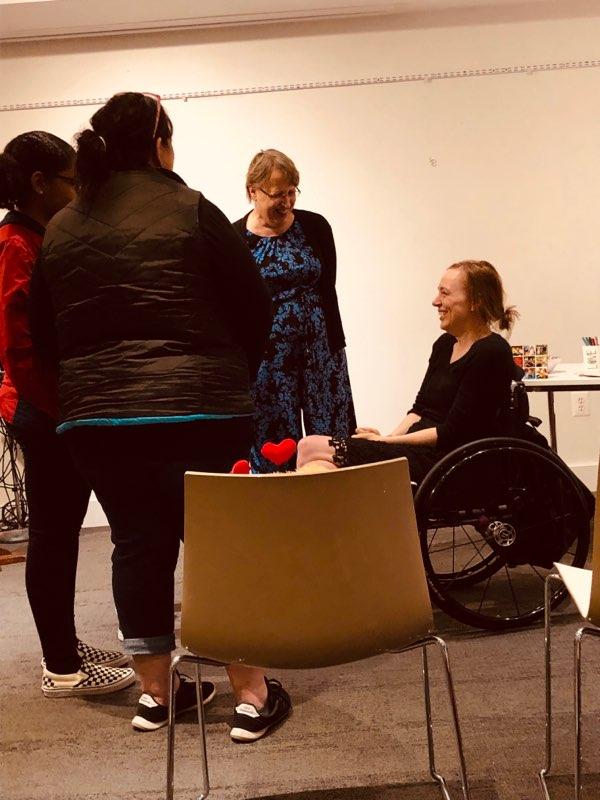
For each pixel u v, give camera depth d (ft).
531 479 8.97
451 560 11.85
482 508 8.97
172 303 6.37
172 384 6.37
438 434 9.20
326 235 11.03
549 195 15.61
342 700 7.77
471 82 15.43
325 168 15.60
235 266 6.50
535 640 8.88
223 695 8.01
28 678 8.76
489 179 15.60
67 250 6.56
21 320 7.27
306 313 10.79
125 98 6.66
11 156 7.48
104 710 7.91
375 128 15.52
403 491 5.20
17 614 10.89
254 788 6.38
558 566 6.22
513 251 15.71
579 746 5.32
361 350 15.87
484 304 9.52
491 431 9.26
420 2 14.83
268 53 15.39
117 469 6.72
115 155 6.61
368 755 6.76
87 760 6.98
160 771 6.72
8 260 7.32
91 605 10.94
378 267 15.74
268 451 6.95
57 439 7.59
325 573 5.05
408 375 15.90
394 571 5.20
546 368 11.10
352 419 11.41
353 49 15.39
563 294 15.79
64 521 7.89
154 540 6.94
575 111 15.47
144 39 15.37
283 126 15.52
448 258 15.72
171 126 7.00
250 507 5.00
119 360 6.44
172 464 6.61
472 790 6.17
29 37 15.25
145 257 6.36
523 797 6.04
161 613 7.16
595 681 7.84
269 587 5.09
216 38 15.37
